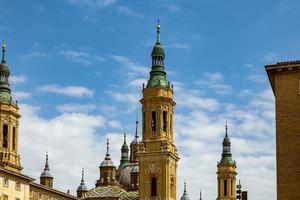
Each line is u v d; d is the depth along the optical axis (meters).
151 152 145.75
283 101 77.19
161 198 142.88
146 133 148.00
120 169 198.38
